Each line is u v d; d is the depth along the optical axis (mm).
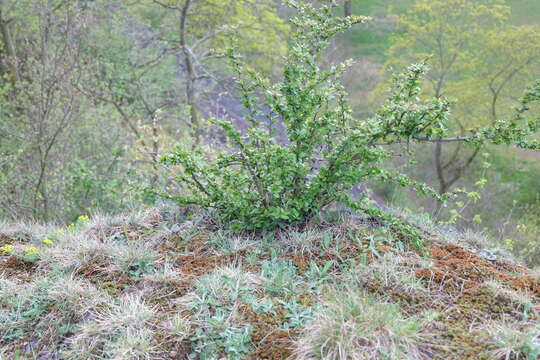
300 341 2535
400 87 3453
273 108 3416
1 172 7742
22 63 8945
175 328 2736
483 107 14078
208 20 12820
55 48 8133
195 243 3730
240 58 3484
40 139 7359
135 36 11977
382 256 3326
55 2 9516
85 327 2801
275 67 13633
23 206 7535
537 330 2504
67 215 8297
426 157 15711
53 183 8047
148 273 3369
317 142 3535
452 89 14102
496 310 2787
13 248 3859
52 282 3285
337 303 2682
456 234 4016
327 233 3570
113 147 9320
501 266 3420
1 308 3125
